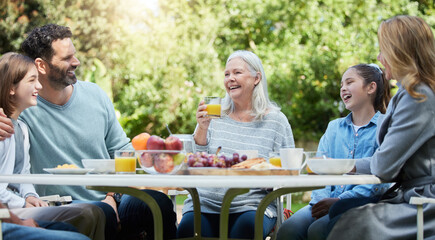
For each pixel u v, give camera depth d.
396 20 2.52
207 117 2.86
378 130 2.54
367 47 8.62
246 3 9.02
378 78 3.18
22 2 8.28
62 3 8.41
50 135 3.17
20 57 2.87
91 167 2.54
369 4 8.70
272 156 2.49
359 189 2.95
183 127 8.74
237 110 3.22
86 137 3.25
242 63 3.15
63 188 3.17
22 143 2.94
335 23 8.72
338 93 8.77
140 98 8.62
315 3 8.86
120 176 2.03
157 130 8.70
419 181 2.39
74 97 3.27
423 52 2.43
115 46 8.65
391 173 2.33
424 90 2.36
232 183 1.84
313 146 8.89
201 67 8.77
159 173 2.23
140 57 8.68
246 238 2.74
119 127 3.51
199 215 2.74
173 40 8.78
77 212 2.49
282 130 3.14
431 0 8.82
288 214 3.42
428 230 2.29
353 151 3.14
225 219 2.26
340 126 3.28
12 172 2.79
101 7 8.59
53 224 2.27
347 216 2.31
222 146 3.09
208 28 8.92
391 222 2.29
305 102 8.84
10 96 2.84
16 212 2.49
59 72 3.13
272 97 8.79
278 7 8.95
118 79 8.77
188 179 1.87
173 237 2.96
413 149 2.33
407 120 2.34
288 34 8.93
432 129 2.33
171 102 8.68
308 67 8.72
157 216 2.22
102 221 2.60
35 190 3.18
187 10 8.97
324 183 1.98
